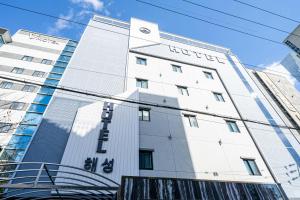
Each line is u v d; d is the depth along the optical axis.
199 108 16.69
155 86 16.86
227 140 15.06
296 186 13.54
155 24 24.69
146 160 11.75
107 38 19.91
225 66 23.70
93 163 10.03
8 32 26.30
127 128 12.39
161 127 13.87
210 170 12.41
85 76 14.97
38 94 22.02
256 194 8.95
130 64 17.91
